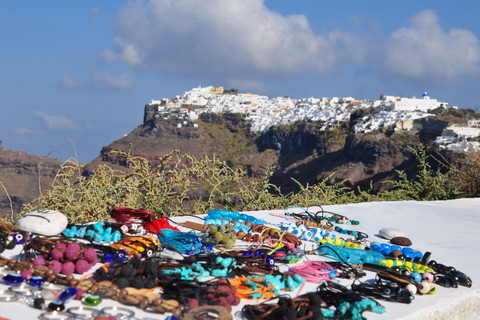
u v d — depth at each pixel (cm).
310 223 573
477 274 410
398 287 329
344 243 459
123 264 308
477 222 689
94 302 258
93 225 412
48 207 621
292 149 19212
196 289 272
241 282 317
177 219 575
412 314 297
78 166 648
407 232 584
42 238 352
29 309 252
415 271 362
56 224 379
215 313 247
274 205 896
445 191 1336
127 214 466
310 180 15238
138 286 278
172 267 323
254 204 883
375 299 320
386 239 538
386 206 794
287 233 475
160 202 724
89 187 660
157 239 423
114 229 408
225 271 331
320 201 926
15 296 261
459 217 723
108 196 678
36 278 279
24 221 375
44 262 309
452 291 355
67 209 637
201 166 754
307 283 342
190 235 409
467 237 571
